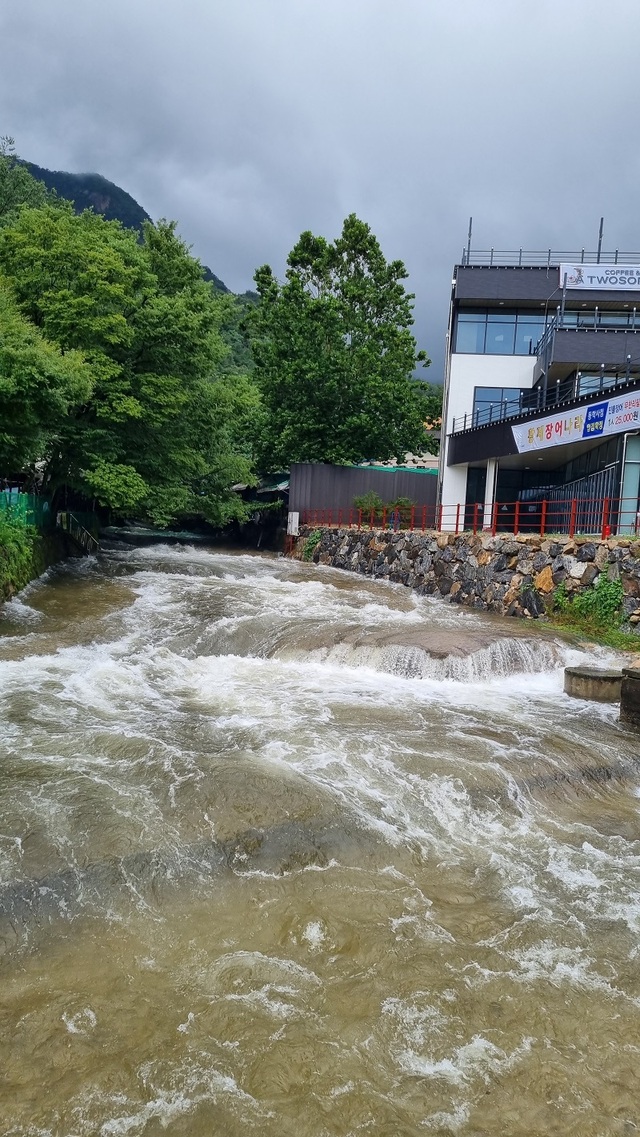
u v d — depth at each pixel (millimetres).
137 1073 3824
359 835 6254
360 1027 4195
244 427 35375
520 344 29625
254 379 37406
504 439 24250
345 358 34062
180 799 6574
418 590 20484
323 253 37719
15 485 21969
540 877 5914
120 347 20156
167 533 42156
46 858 5535
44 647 12102
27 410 13461
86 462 20344
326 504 31828
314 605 16656
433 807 6871
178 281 27703
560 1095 3832
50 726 8266
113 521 39969
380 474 32344
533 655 12289
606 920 5336
